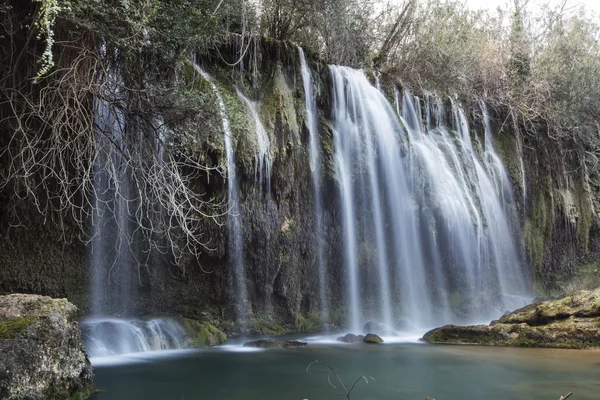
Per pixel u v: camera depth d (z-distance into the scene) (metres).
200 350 8.27
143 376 6.26
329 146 12.01
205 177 9.68
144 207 9.34
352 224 12.22
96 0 6.61
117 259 9.37
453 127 15.71
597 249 18.55
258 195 10.55
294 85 11.70
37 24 6.25
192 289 10.32
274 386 5.86
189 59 9.61
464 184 14.00
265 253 10.78
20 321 4.73
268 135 10.66
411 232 12.92
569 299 9.17
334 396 5.44
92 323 7.98
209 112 8.32
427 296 13.04
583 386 5.86
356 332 11.27
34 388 4.57
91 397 5.24
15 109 7.46
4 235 8.27
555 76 18.56
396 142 13.06
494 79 17.81
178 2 7.72
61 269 8.88
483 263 14.08
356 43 15.41
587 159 18.77
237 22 11.25
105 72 7.29
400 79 15.70
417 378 6.30
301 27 13.81
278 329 10.73
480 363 7.23
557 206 17.38
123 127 8.27
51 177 8.34
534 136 17.58
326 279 11.96
